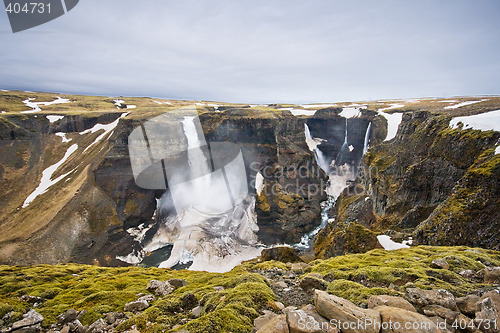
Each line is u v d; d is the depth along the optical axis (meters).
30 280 24.02
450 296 7.90
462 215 31.38
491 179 31.55
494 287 9.99
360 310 6.73
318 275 13.75
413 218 46.47
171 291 14.80
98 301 13.91
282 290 11.65
